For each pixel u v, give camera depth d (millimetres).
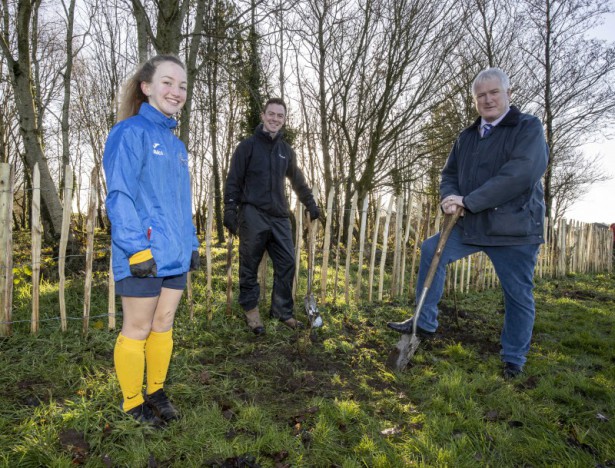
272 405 2764
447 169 3754
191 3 6973
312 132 13469
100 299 4328
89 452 2162
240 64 7242
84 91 18516
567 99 13336
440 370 3430
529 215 3227
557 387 3188
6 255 3406
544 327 4812
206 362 3318
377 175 11383
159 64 2252
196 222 16125
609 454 2342
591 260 10656
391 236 11062
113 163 2047
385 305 5375
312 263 4109
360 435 2482
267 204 3973
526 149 3084
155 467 2098
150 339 2416
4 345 3256
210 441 2301
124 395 2357
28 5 5617
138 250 2008
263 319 4289
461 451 2338
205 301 4590
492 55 12281
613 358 3955
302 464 2195
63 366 2963
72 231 5777
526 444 2445
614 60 12625
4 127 15367
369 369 3445
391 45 9836
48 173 5789
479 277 6840
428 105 10766
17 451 2068
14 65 5641
